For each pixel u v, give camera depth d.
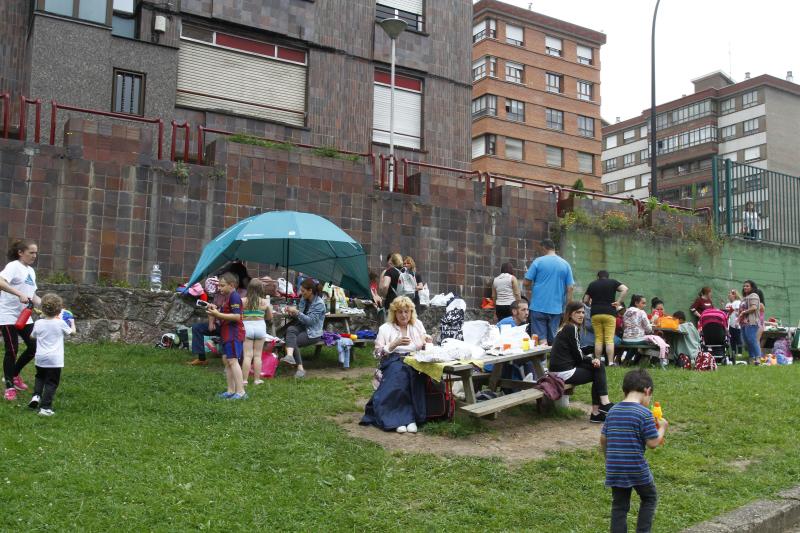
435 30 21.80
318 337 10.65
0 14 16.52
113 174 12.48
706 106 62.69
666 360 12.88
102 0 15.99
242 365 9.12
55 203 11.99
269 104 18.91
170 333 11.96
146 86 16.50
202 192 13.24
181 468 5.60
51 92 15.32
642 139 69.44
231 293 8.33
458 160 21.78
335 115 19.66
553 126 46.88
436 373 7.40
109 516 4.65
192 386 8.61
